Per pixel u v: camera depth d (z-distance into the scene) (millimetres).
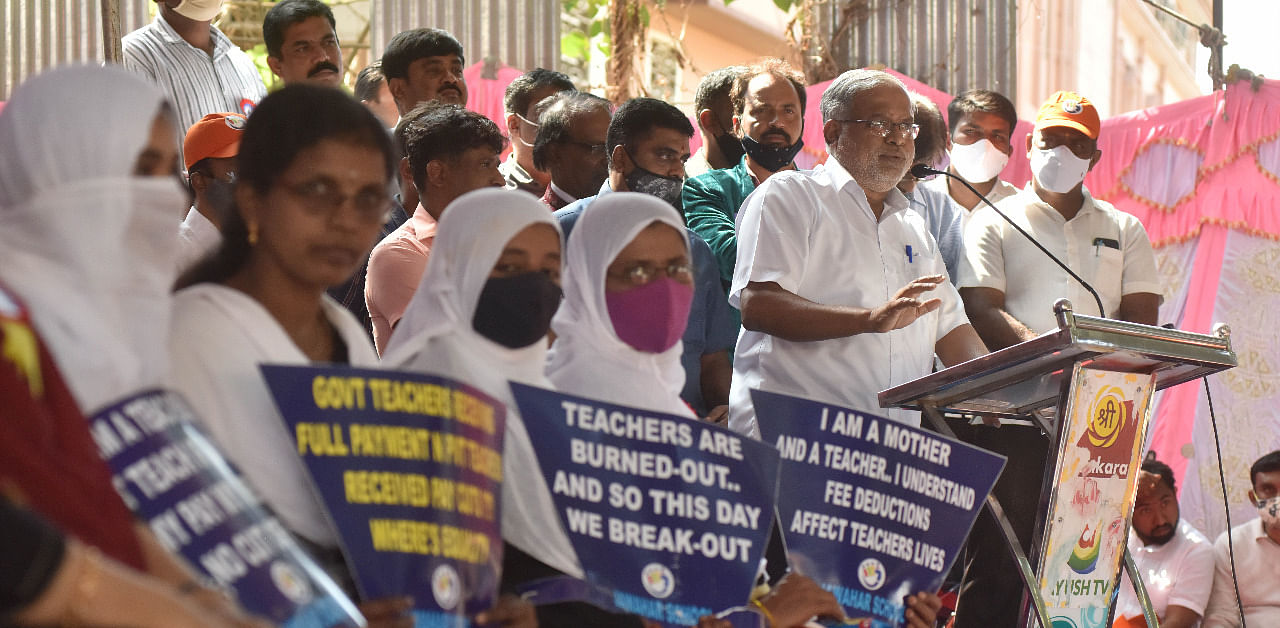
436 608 2088
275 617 1699
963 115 5512
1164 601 5766
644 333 2895
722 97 5043
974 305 4836
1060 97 4980
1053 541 3264
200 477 1773
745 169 4781
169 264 1982
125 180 1886
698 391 4164
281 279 2371
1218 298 6426
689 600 2523
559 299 2662
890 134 3918
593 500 2498
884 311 3502
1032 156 4980
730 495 2594
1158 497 5809
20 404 1555
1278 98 6426
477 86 6738
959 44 6902
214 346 2199
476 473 2209
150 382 1881
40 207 1849
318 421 2090
